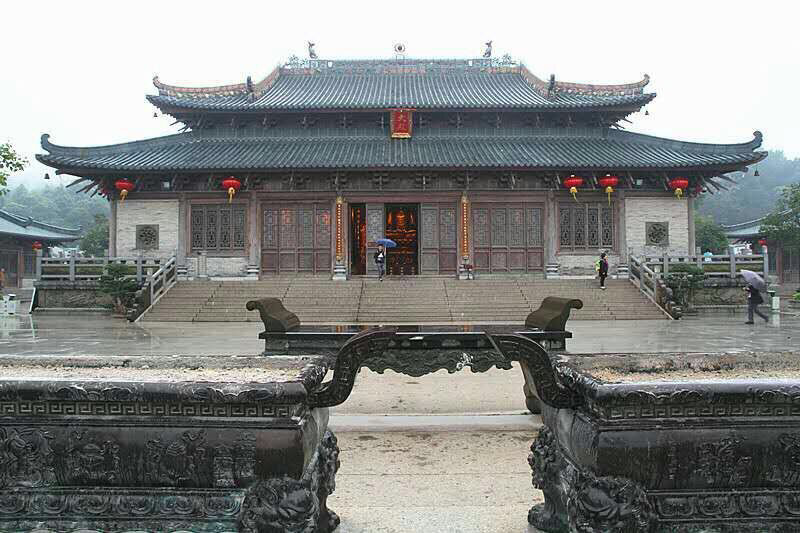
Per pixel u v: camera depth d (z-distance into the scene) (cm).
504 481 561
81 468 329
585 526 318
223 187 3681
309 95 4225
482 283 3225
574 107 3859
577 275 3697
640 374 411
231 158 3641
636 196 3712
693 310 3033
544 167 3491
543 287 3162
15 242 6316
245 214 3744
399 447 686
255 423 325
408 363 747
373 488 539
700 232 7856
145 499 329
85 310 3164
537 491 531
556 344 759
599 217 3722
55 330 2312
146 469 328
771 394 316
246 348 1691
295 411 330
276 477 326
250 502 321
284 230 3747
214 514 326
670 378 393
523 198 3722
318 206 3747
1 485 333
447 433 751
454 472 590
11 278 6272
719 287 3139
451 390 1067
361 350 366
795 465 322
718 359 437
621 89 3991
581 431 343
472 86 4488
